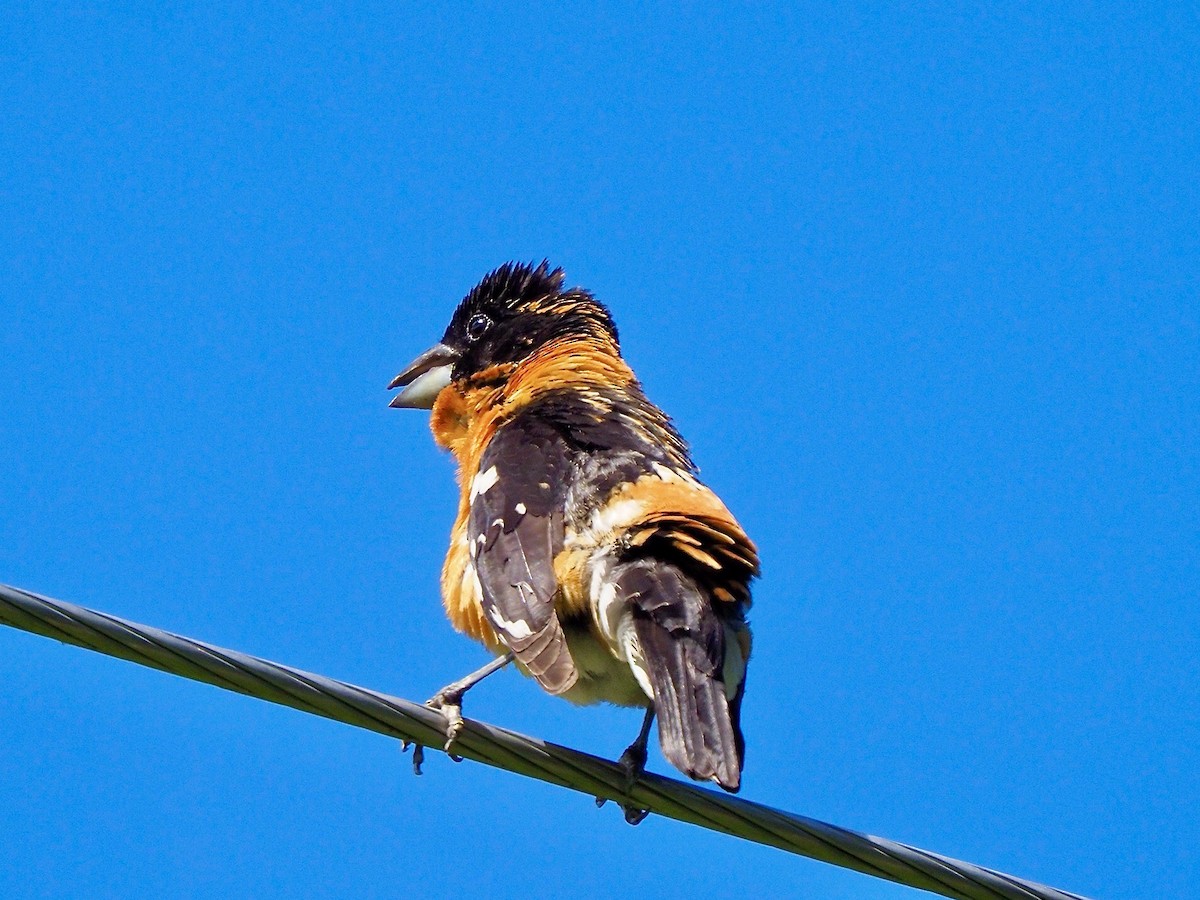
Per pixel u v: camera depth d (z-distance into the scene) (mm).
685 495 11477
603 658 11805
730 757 10078
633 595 10789
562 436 12375
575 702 12516
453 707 11289
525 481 11891
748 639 11094
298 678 9656
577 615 11477
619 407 13047
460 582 12352
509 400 13945
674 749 10133
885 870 10086
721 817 10320
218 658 9445
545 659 10867
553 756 10570
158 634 9250
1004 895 10016
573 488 11703
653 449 12141
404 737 10203
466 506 13039
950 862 10031
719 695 10352
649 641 10625
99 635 9062
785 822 10156
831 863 10203
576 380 13805
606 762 10625
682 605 10695
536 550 11414
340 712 9930
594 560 11242
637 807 10641
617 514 11344
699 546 10969
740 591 11039
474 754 10320
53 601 8953
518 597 11250
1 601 8883
